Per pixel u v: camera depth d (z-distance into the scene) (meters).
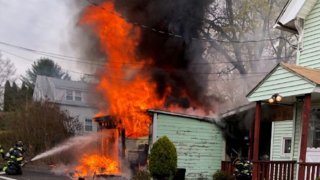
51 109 21.05
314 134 10.19
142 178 13.38
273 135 14.91
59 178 14.25
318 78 8.96
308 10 11.27
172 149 12.82
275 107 14.29
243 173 13.31
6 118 22.23
